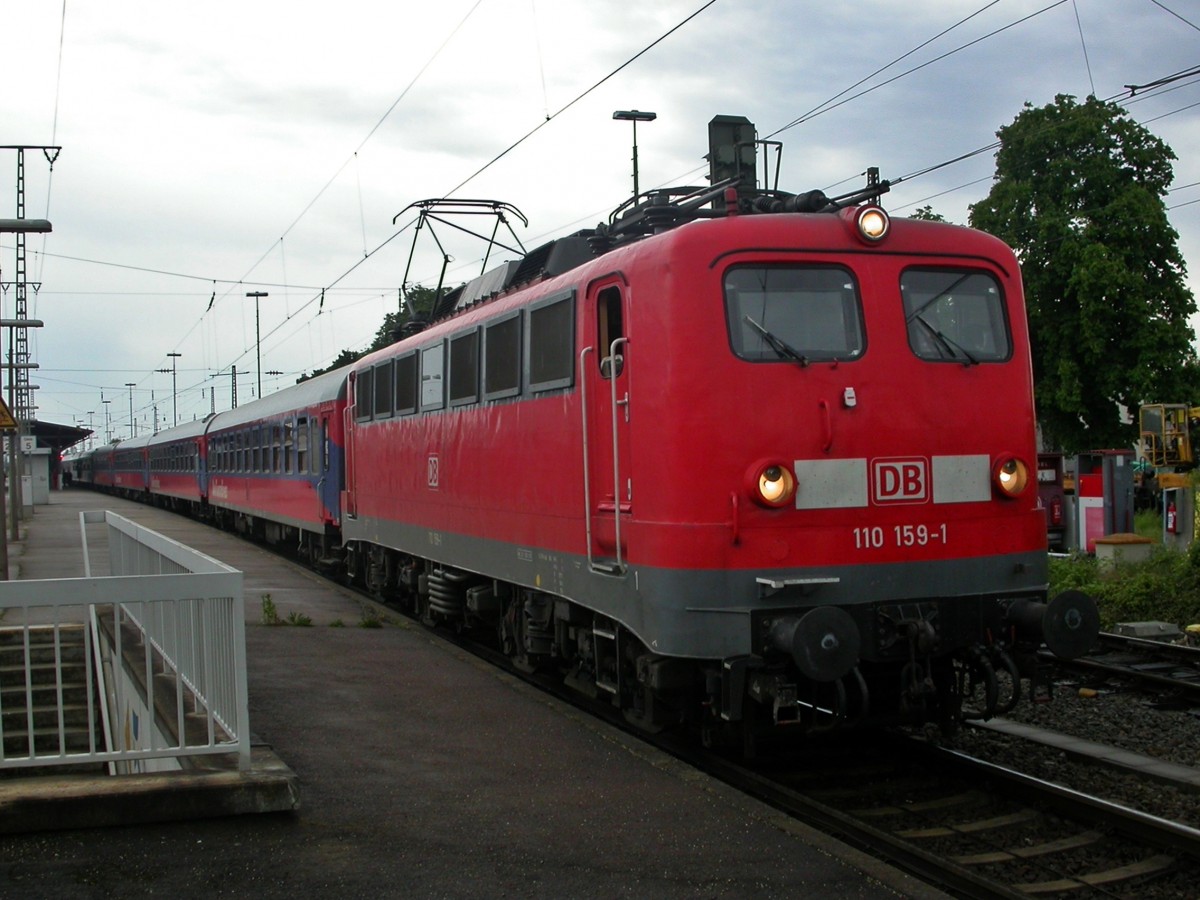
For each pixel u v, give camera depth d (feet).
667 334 23.29
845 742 28.09
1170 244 105.09
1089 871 20.13
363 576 56.39
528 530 31.12
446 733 26.23
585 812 20.56
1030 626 23.82
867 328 24.00
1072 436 108.88
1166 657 39.47
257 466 85.97
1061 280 106.22
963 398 24.54
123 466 192.24
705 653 22.65
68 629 43.01
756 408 23.06
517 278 34.86
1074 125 105.91
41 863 17.66
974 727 29.45
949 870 18.94
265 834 19.11
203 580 20.56
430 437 40.42
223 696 21.44
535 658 34.91
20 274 108.58
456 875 17.60
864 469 23.58
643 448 23.91
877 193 25.07
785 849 18.75
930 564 23.94
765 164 50.37
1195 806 23.59
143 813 19.19
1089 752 27.43
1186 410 77.25
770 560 22.84
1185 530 63.46
